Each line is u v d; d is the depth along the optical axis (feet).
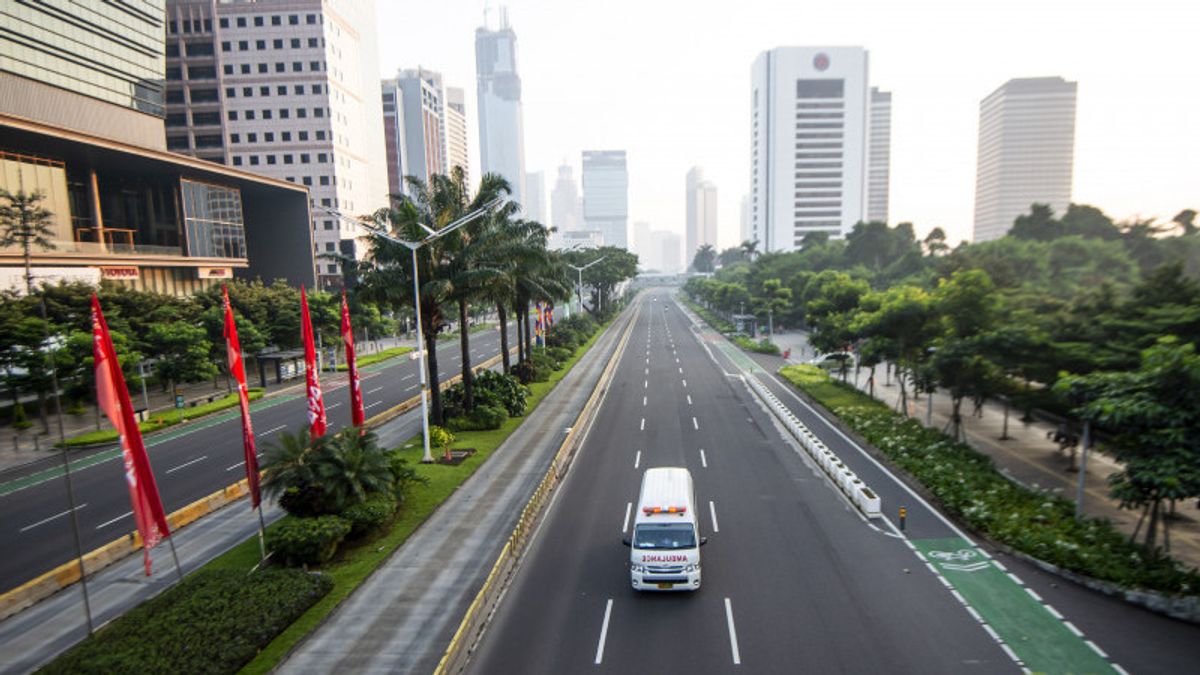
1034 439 117.60
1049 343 97.04
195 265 244.42
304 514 72.33
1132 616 56.80
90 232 228.22
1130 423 64.13
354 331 272.10
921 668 49.60
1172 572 59.21
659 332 344.08
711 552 71.72
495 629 56.75
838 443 117.29
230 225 268.00
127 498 95.55
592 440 123.75
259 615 55.31
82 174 227.20
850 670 49.47
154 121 238.27
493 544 73.05
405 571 66.69
